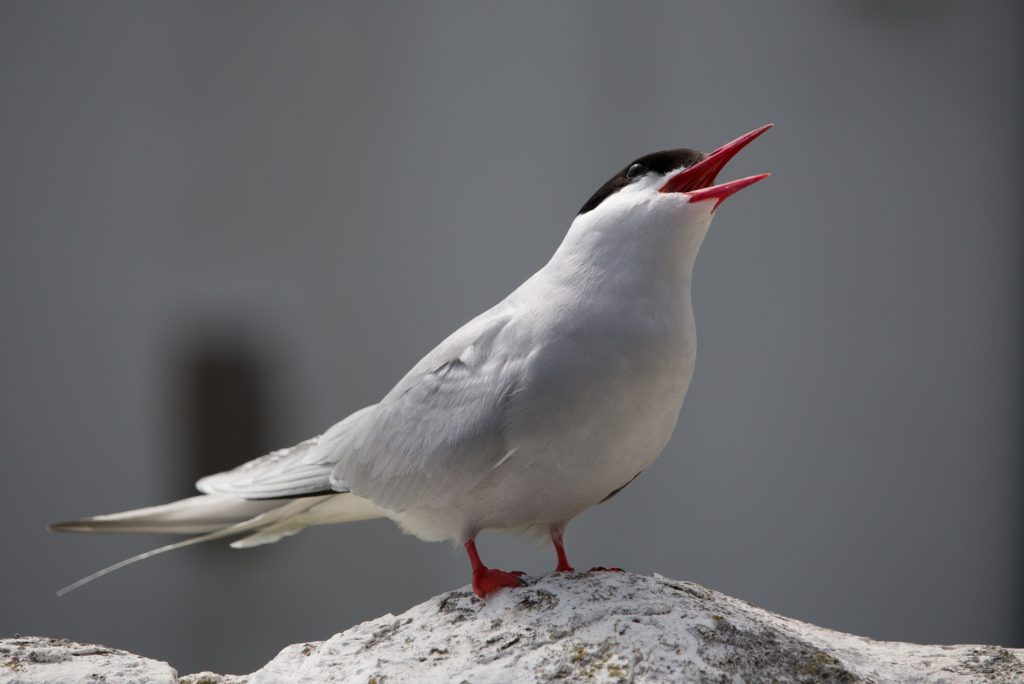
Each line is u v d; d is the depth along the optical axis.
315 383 12.27
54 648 4.75
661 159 5.09
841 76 12.34
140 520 6.07
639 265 4.84
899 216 12.45
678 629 4.40
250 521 5.92
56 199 12.21
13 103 12.14
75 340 12.20
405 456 5.12
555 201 12.08
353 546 11.97
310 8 12.21
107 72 12.18
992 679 4.71
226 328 12.30
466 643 4.49
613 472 4.95
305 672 4.50
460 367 4.99
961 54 12.45
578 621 4.51
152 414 12.25
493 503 5.02
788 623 5.20
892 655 4.98
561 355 4.69
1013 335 12.55
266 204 12.28
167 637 12.02
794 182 12.32
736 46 12.21
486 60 12.21
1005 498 12.49
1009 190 12.54
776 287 12.29
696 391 12.14
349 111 12.24
